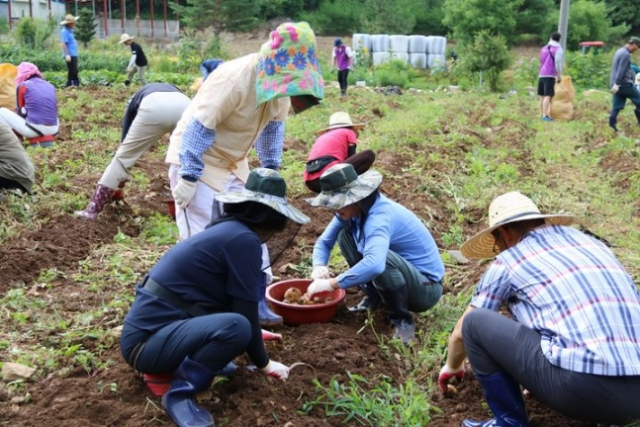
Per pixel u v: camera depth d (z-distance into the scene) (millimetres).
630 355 3441
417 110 16922
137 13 45406
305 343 4770
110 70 26109
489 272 3857
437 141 11898
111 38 36812
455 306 5547
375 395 4316
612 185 10109
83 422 3934
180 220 4969
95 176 9062
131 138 7027
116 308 5355
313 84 4371
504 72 28906
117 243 6961
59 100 16125
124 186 8383
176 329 3750
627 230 7914
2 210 7301
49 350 4676
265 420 3939
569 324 3535
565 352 3486
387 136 12258
